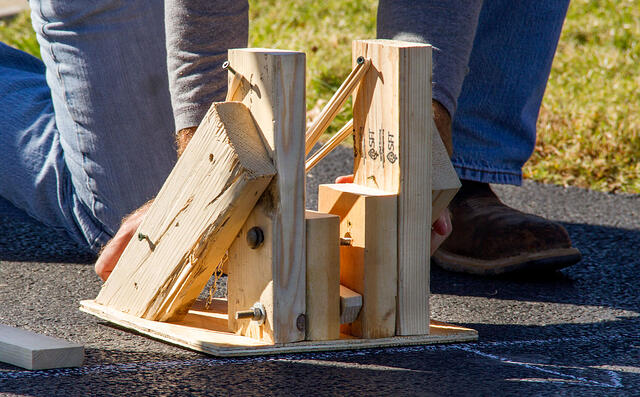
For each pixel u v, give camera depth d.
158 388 3.01
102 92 4.61
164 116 4.74
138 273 3.75
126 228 4.27
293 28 12.99
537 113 5.86
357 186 3.64
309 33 12.51
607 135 8.66
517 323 4.09
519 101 5.59
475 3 3.95
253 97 3.31
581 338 3.85
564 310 4.34
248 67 3.32
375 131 3.53
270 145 3.25
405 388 3.07
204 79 3.80
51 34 4.68
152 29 4.64
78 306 4.18
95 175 4.74
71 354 3.22
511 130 5.64
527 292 4.70
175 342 3.49
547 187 7.73
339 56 11.27
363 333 3.51
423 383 3.13
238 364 3.27
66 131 4.78
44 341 3.27
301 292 3.38
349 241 3.51
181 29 3.80
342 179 3.86
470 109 5.55
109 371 3.19
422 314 3.61
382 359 3.39
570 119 9.13
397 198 3.47
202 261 3.49
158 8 4.65
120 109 4.65
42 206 5.08
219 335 3.50
